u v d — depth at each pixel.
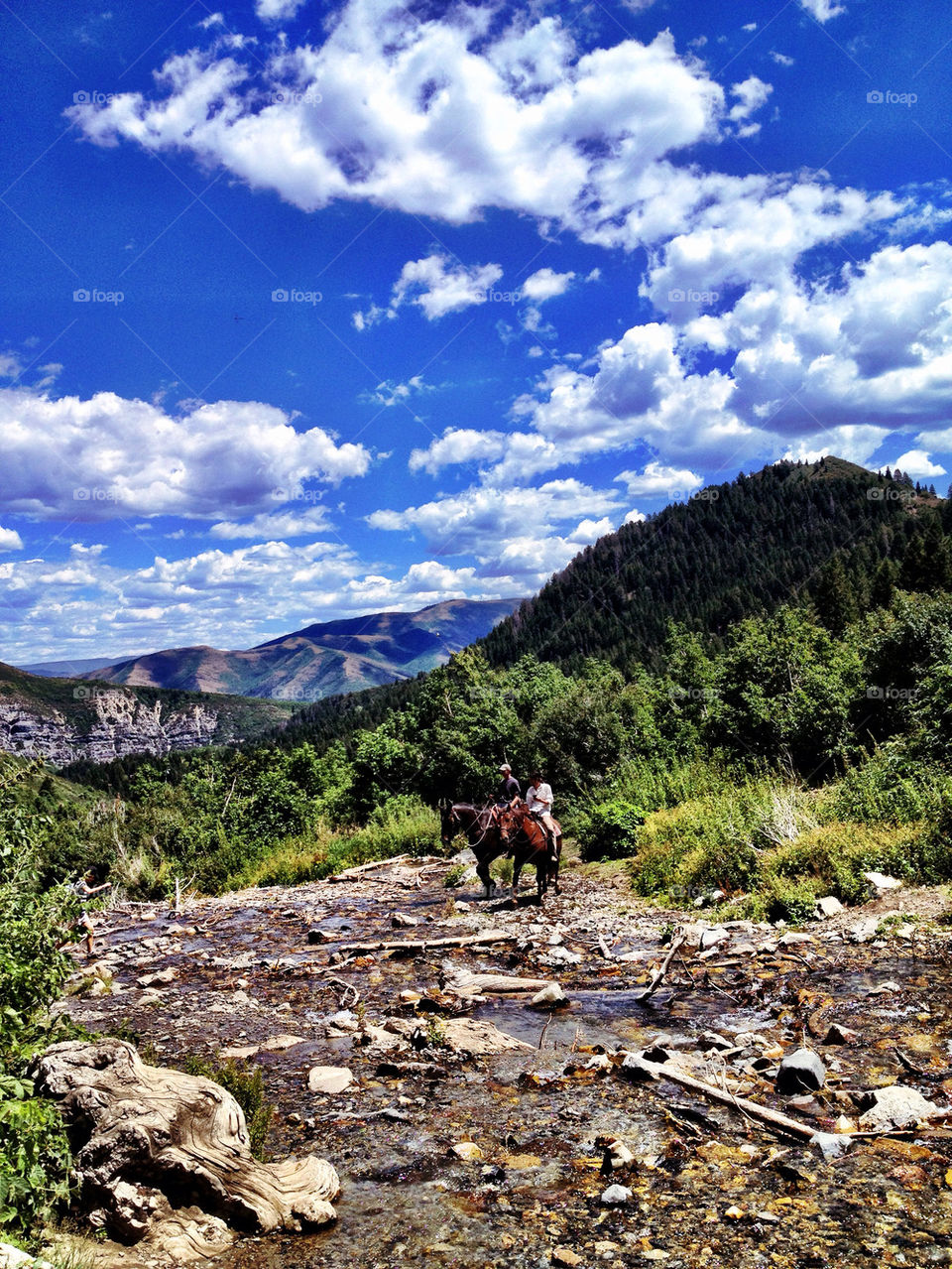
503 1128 5.26
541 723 23.62
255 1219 4.11
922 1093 5.17
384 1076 6.46
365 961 10.78
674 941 9.77
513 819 14.58
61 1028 5.36
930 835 10.80
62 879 6.57
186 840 26.17
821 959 8.38
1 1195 3.35
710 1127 5.01
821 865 11.38
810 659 20.66
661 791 19.17
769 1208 4.01
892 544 198.62
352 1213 4.27
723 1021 7.10
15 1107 3.50
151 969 11.41
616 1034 7.04
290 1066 6.86
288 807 29.78
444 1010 8.15
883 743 16.00
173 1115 4.19
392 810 27.08
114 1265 3.59
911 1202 3.96
